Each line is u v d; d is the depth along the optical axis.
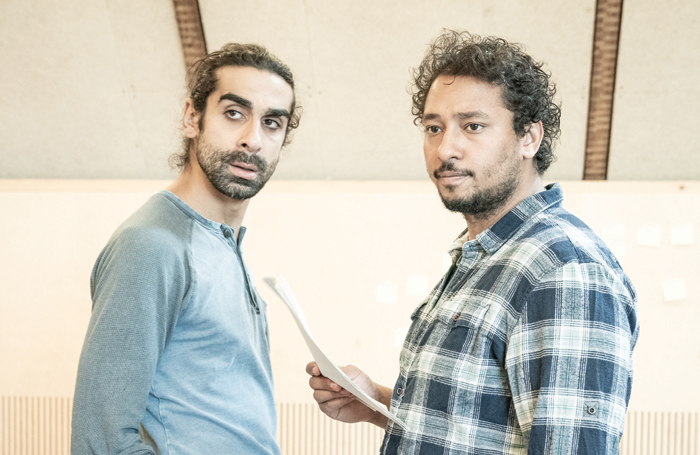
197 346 1.22
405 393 1.17
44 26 3.24
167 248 1.18
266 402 1.35
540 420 0.96
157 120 3.50
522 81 1.19
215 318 1.23
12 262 3.49
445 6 3.15
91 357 1.09
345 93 3.39
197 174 1.34
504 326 1.07
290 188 3.50
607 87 3.23
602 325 0.98
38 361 3.44
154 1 3.19
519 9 3.12
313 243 3.43
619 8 3.04
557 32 3.16
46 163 3.63
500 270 1.12
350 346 3.35
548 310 1.01
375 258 3.40
